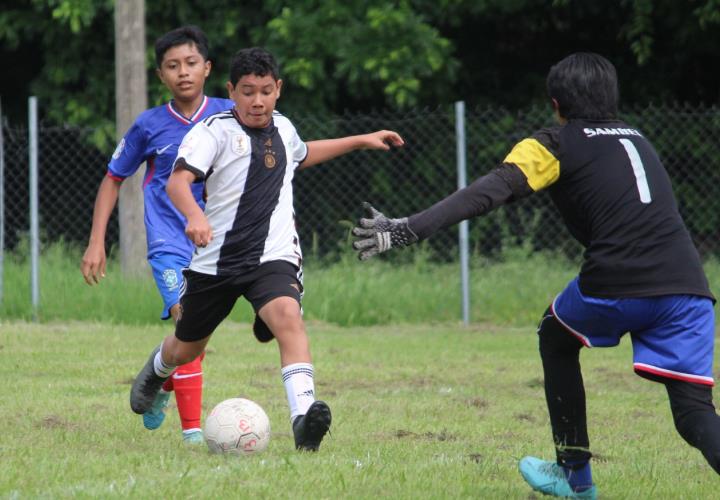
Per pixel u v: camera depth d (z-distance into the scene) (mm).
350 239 44156
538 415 21312
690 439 12359
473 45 59312
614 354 31219
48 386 23750
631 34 51938
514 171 12625
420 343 32531
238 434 15867
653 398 23656
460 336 34344
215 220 15438
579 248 49156
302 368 15180
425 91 55875
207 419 16141
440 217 12258
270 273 15586
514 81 59594
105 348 30359
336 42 52219
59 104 57062
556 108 13438
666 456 17391
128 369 26609
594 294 12688
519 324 37500
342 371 26828
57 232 55812
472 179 54062
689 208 50531
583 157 12789
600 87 13172
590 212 12750
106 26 55438
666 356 12602
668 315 12547
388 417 20562
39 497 12977
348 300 38125
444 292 38781
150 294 37594
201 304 15773
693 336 12547
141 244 39625
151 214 18078
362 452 16578
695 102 58031
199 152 15086
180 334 16172
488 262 42000
